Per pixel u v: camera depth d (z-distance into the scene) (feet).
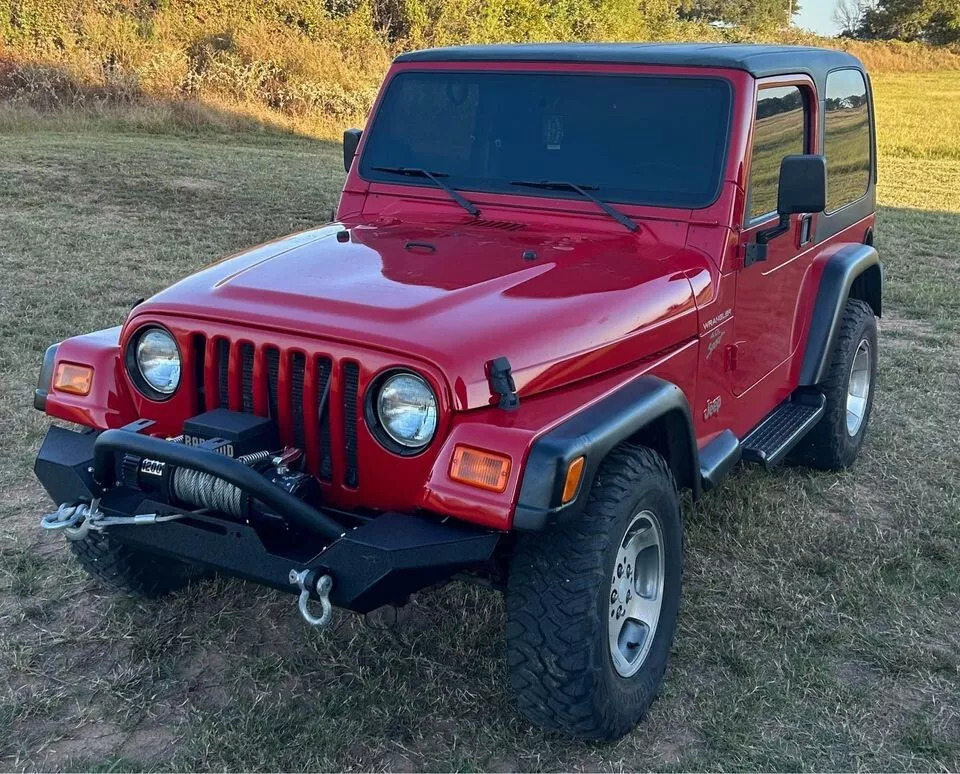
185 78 67.77
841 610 13.08
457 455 8.83
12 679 11.14
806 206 11.93
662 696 11.26
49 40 67.92
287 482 9.46
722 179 12.14
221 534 9.51
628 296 10.75
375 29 93.86
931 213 49.42
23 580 12.98
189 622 12.37
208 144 57.62
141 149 52.03
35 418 18.19
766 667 11.82
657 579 10.83
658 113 12.55
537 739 10.45
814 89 14.82
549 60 13.15
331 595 9.04
